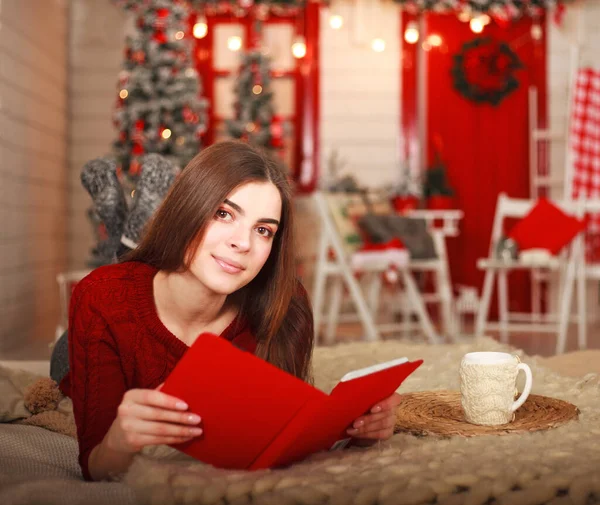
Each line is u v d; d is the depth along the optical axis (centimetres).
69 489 103
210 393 101
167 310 127
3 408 161
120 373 121
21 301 491
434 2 605
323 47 627
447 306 491
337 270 460
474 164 628
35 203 522
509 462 105
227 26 620
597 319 614
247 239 116
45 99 546
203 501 96
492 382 128
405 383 172
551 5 607
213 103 621
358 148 630
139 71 520
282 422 106
